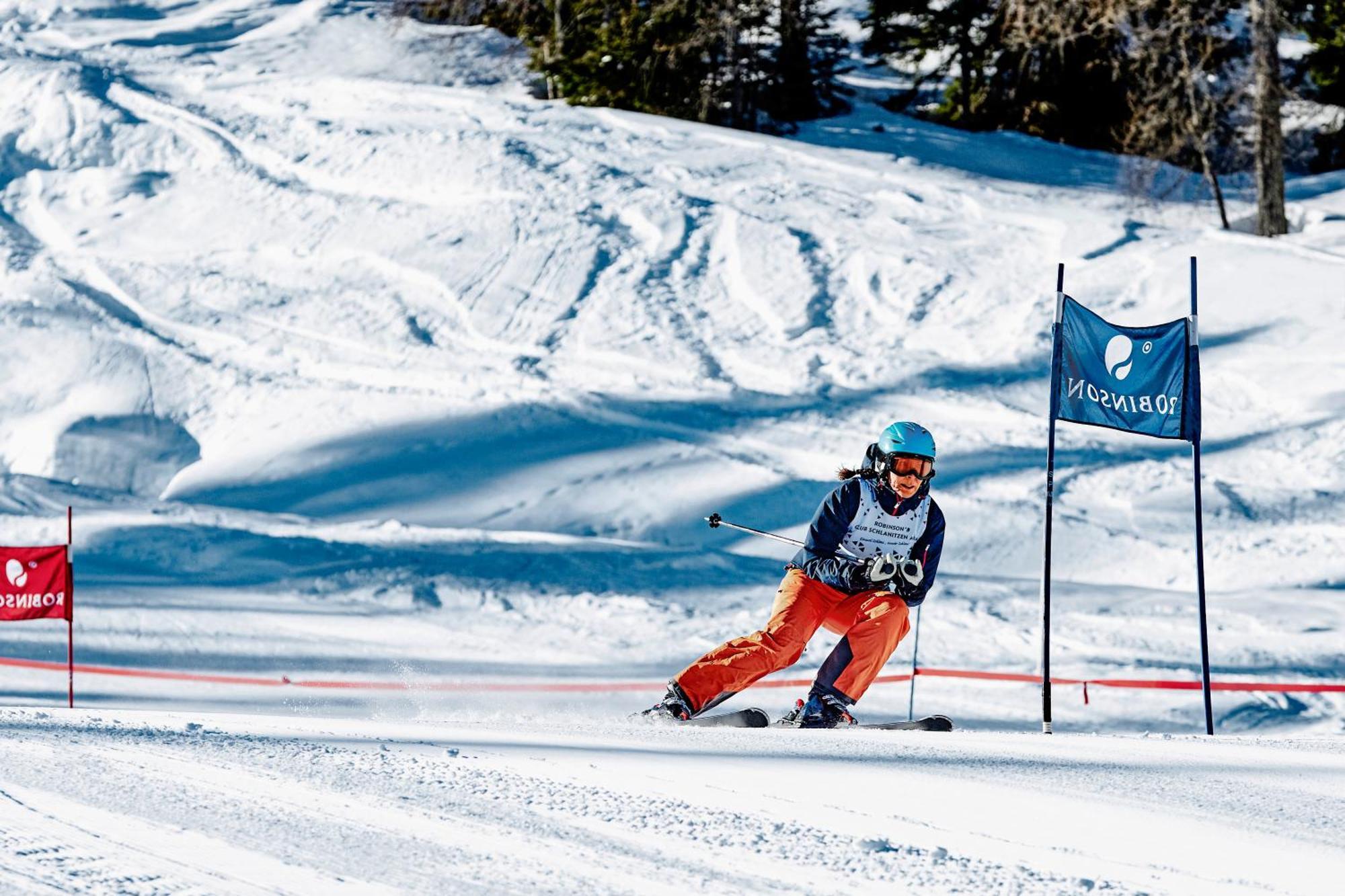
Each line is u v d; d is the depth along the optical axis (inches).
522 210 3095.5
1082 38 3595.0
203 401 2491.4
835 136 4025.6
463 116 3772.1
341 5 5103.3
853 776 419.5
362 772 410.0
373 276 2908.5
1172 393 862.5
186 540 1696.6
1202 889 296.4
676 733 549.0
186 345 2689.5
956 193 3196.4
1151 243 2839.6
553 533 1902.1
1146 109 3075.8
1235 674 1274.6
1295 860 323.0
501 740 494.6
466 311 2731.3
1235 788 419.8
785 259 2844.5
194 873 285.7
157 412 2471.7
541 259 2891.2
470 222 3070.9
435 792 381.4
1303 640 1392.7
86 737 467.8
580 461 2140.7
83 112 3715.6
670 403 2345.0
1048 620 814.5
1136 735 601.9
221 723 529.3
